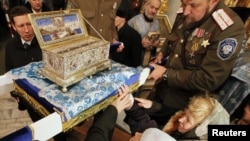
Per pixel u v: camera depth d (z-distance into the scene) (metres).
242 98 0.95
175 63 1.10
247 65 0.95
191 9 0.93
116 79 0.86
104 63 0.89
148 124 0.91
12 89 0.91
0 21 3.13
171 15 1.98
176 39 1.16
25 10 1.23
